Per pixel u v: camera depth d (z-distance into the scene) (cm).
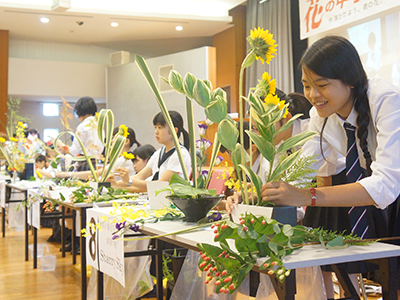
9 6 749
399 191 114
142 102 873
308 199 112
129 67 900
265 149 115
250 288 171
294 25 725
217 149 157
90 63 1017
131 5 781
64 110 294
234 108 842
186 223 149
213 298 174
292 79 722
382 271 107
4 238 476
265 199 112
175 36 927
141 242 224
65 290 287
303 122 178
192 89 135
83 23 845
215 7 807
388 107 120
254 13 812
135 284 223
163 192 180
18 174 486
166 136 266
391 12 476
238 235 98
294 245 107
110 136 261
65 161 375
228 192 236
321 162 168
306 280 148
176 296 180
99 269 191
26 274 328
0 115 892
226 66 869
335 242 106
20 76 964
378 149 119
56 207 423
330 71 121
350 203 113
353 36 531
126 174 245
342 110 142
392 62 480
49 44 996
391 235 151
